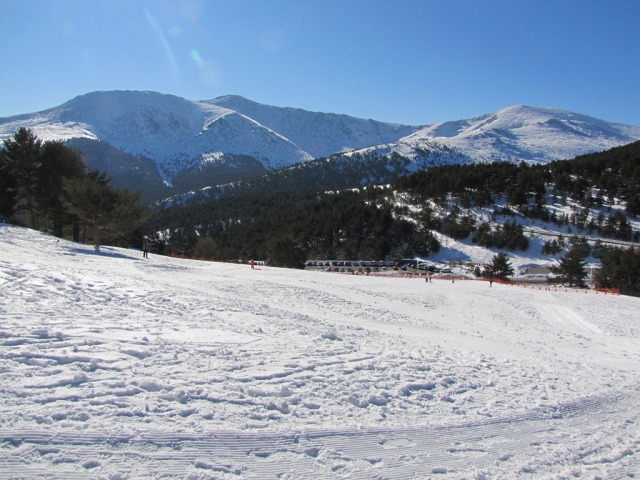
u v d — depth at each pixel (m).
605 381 10.93
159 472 4.91
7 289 12.95
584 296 36.59
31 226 45.03
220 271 33.84
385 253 90.38
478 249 88.19
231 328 11.75
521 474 5.81
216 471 5.09
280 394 7.32
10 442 5.04
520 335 20.08
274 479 5.09
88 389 6.54
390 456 5.91
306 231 105.19
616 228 90.25
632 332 23.78
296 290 25.94
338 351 10.53
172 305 14.36
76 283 15.64
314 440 6.06
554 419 7.83
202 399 6.76
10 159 41.00
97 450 5.13
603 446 6.89
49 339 8.60
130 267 27.14
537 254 84.12
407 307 25.45
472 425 7.16
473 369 10.50
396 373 9.22
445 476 5.58
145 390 6.80
